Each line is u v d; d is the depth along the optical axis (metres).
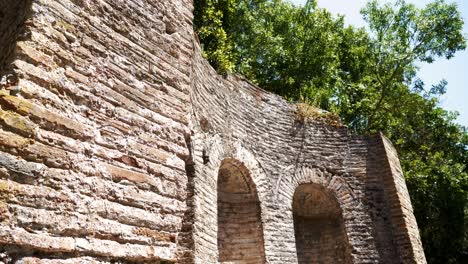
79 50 3.60
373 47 22.62
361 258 10.65
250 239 9.18
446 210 21.33
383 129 22.38
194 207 6.88
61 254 2.94
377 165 12.06
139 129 3.88
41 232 2.85
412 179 20.81
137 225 3.51
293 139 11.20
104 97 3.67
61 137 3.20
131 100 3.92
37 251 2.82
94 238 3.16
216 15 14.66
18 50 3.16
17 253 2.72
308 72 20.20
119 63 3.95
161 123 4.12
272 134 10.77
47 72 3.28
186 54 4.83
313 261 11.07
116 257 3.28
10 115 2.94
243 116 10.11
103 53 3.82
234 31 18.48
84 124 3.41
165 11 4.79
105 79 3.75
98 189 3.32
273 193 9.91
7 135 2.88
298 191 11.23
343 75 22.97
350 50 22.69
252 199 9.62
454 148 24.52
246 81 10.78
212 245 7.31
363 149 12.18
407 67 22.19
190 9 5.27
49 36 3.38
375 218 11.27
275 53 19.34
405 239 11.02
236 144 9.39
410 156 22.59
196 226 6.77
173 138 4.19
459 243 21.02
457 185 21.44
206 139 8.22
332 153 11.71
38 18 3.35
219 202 9.41
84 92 3.51
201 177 7.46
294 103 11.91
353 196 11.39
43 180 2.98
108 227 3.28
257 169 9.80
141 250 3.46
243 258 8.98
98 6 3.94
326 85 20.48
